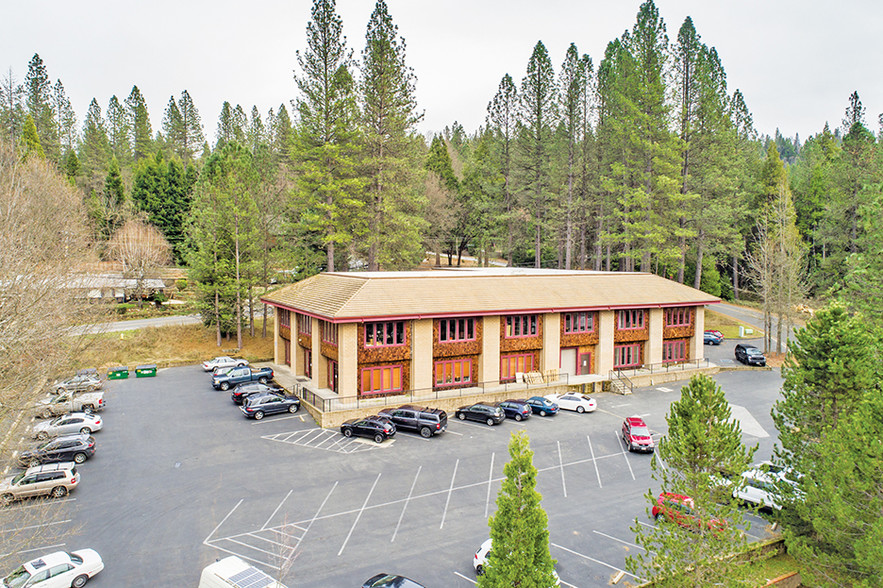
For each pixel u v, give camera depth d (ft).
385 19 163.02
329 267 167.63
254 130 332.80
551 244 266.57
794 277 164.55
